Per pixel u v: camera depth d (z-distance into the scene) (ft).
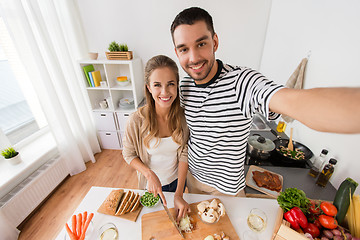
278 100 1.47
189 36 1.94
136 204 2.75
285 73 5.29
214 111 2.48
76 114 6.47
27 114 6.36
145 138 3.21
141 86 7.79
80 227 2.37
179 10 6.54
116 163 7.45
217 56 7.22
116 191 2.96
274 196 3.27
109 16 6.83
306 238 1.90
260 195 3.34
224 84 2.29
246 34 6.71
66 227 2.35
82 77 6.96
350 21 3.10
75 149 6.49
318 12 3.90
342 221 2.18
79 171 6.88
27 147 5.87
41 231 4.81
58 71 5.66
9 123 5.80
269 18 6.29
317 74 3.94
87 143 7.05
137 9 6.65
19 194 4.65
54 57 5.51
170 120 3.27
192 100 2.73
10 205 4.44
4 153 4.83
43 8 5.37
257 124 5.73
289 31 5.07
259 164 4.01
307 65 4.29
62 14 6.25
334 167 3.47
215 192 3.45
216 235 2.33
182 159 3.57
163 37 7.03
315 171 3.61
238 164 2.87
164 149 3.44
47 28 5.59
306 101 1.24
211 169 3.13
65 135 6.03
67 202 5.67
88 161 7.54
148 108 3.14
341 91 1.12
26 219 5.08
